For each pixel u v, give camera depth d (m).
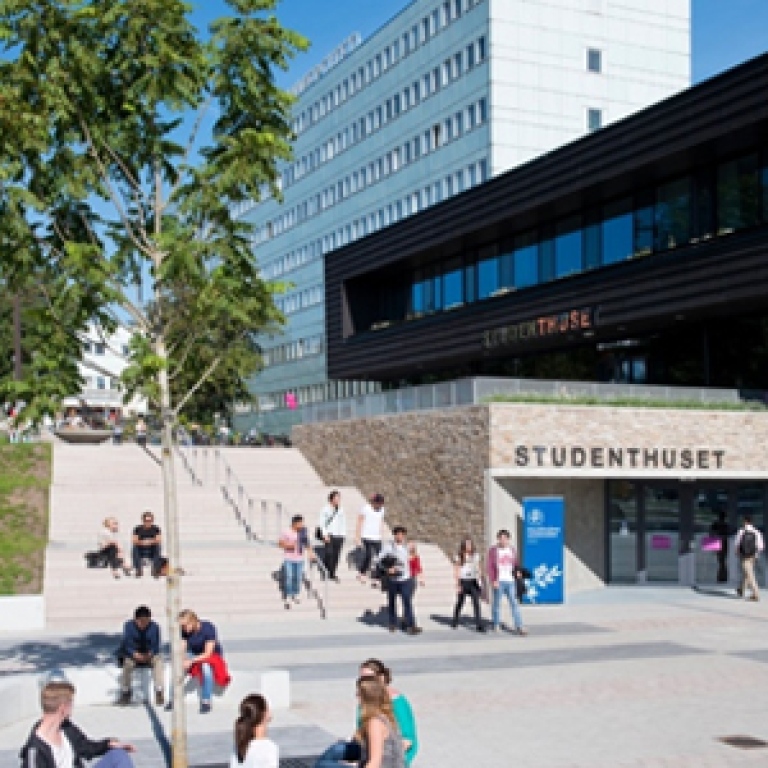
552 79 58.66
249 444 57.75
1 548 26.59
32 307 12.16
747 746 12.25
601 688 15.54
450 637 20.61
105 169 12.13
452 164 61.69
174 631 10.55
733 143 28.78
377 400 32.38
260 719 8.73
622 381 35.69
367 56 72.94
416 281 46.75
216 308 11.39
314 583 25.20
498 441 25.19
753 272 27.44
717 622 22.44
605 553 27.73
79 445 38.47
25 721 13.24
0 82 11.61
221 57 12.24
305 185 84.38
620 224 34.12
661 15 61.62
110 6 11.86
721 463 27.16
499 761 11.54
